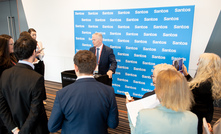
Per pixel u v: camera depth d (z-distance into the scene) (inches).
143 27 121.1
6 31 200.5
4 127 58.3
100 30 138.4
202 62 54.1
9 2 187.8
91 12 138.9
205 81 50.6
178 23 108.8
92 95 37.7
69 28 157.8
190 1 106.5
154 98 47.3
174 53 113.6
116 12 129.0
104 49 105.7
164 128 30.5
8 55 61.4
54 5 159.9
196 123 31.8
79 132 37.2
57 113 37.7
